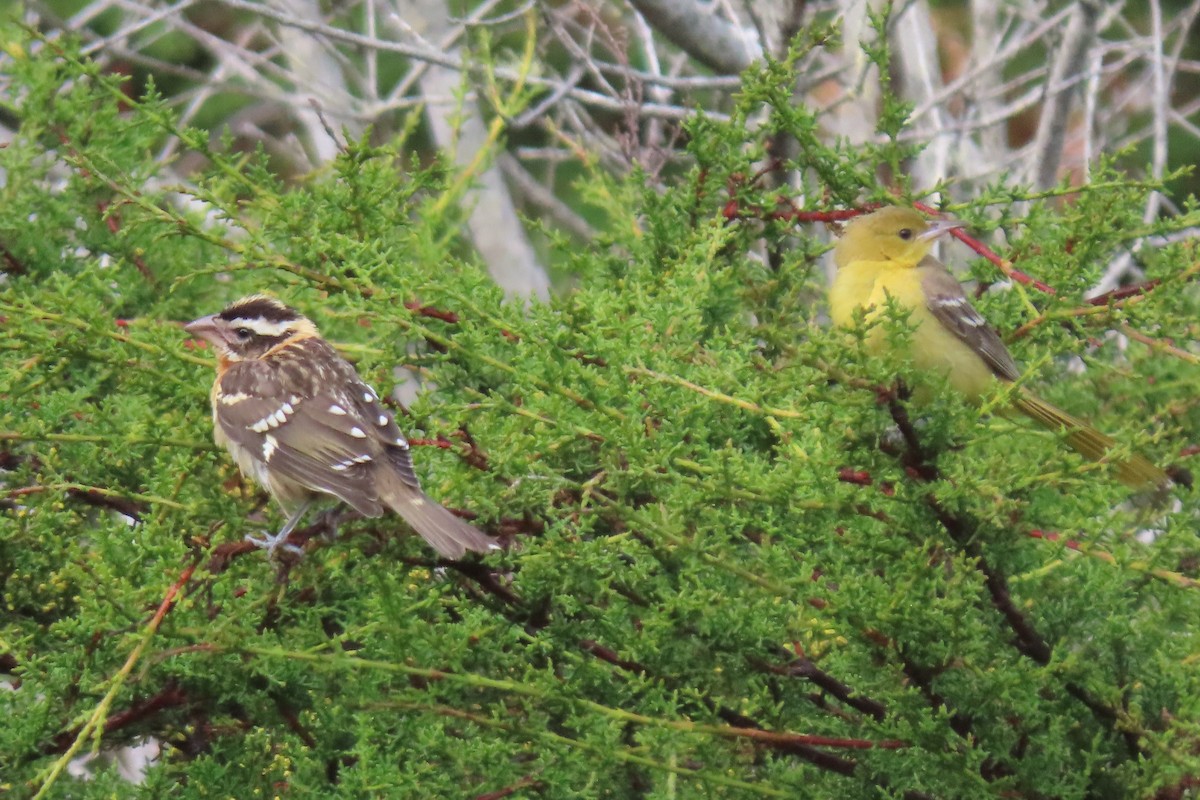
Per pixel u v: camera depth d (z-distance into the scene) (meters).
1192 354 11.77
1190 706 10.01
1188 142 25.44
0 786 11.10
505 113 16.91
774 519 10.72
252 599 10.78
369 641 10.43
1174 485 11.53
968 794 10.20
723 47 20.09
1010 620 10.52
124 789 11.47
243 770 11.63
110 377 13.82
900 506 10.25
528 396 11.61
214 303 15.54
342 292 12.84
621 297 12.10
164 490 10.94
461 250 20.08
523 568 10.70
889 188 14.49
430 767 10.43
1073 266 12.13
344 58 21.55
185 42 24.22
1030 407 12.98
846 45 19.30
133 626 10.16
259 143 14.11
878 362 9.62
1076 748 10.74
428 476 11.93
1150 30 26.34
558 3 24.59
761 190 14.43
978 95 21.06
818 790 10.48
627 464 10.95
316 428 11.25
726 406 11.62
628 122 17.98
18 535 11.88
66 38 17.55
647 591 11.07
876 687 10.50
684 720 10.37
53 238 15.21
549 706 10.64
